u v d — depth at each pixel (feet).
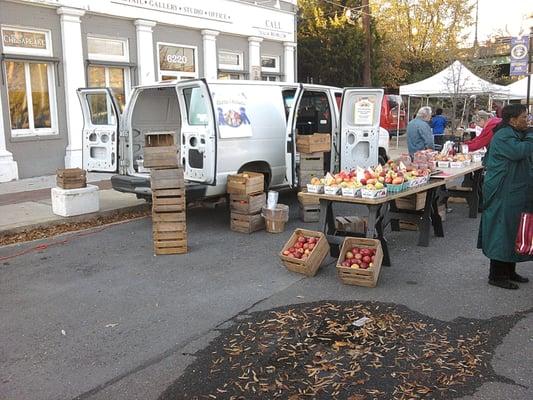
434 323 14.55
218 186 25.81
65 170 27.86
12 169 38.55
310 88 30.48
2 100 37.91
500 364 12.23
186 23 50.70
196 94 25.82
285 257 18.89
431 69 114.73
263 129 28.14
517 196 16.17
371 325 14.46
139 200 32.04
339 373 11.95
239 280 18.57
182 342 13.73
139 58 46.98
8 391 11.53
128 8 45.34
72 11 41.27
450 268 19.56
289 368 12.23
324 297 16.74
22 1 38.37
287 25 63.72
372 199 18.13
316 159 28.07
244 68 58.95
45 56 40.29
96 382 11.84
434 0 114.32
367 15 77.25
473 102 84.38
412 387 11.28
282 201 33.58
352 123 28.96
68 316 15.58
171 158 21.85
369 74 77.92
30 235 25.18
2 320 15.37
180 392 11.33
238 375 11.96
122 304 16.47
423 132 31.50
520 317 14.93
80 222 27.81
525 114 16.24
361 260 17.89
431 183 21.61
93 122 29.12
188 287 17.93
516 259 16.51
